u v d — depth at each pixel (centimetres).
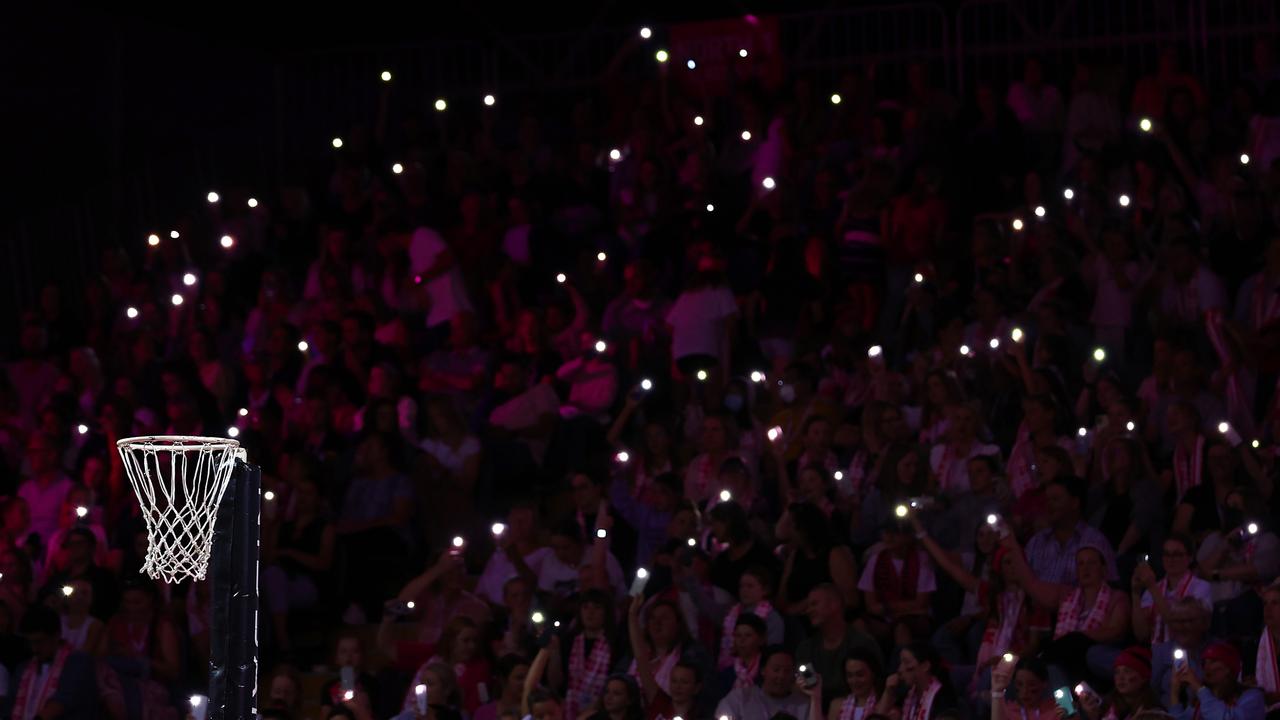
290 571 3822
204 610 3728
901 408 3991
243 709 2269
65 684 3428
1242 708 2758
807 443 3809
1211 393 3812
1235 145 4625
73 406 4572
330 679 3478
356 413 4381
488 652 3431
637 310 4581
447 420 4091
